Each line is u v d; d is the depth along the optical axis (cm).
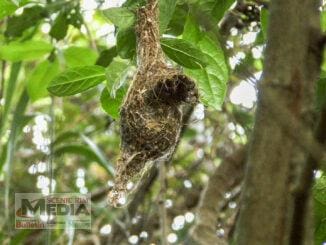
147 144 187
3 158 236
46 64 232
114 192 187
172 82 185
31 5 219
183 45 185
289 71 154
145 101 186
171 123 187
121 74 184
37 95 233
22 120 230
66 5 219
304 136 146
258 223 152
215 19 192
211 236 224
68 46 232
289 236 152
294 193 151
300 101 153
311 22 155
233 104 224
